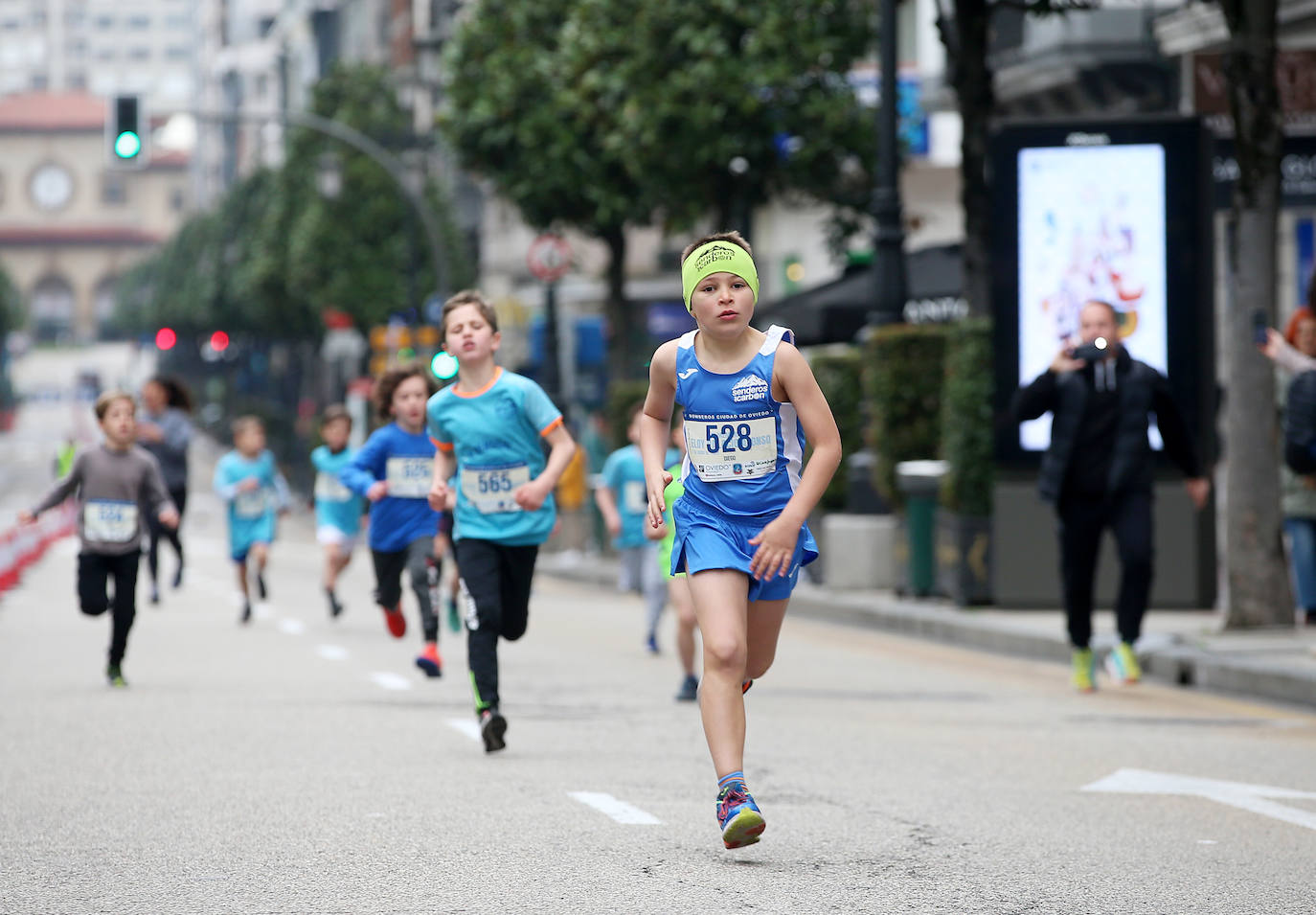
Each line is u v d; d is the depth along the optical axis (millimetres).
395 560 34531
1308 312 38562
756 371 17734
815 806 20938
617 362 94125
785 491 17922
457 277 143625
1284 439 35719
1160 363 42938
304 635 45062
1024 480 43750
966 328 45375
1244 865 17875
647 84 76062
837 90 76812
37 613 52281
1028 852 18375
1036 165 43219
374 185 142250
